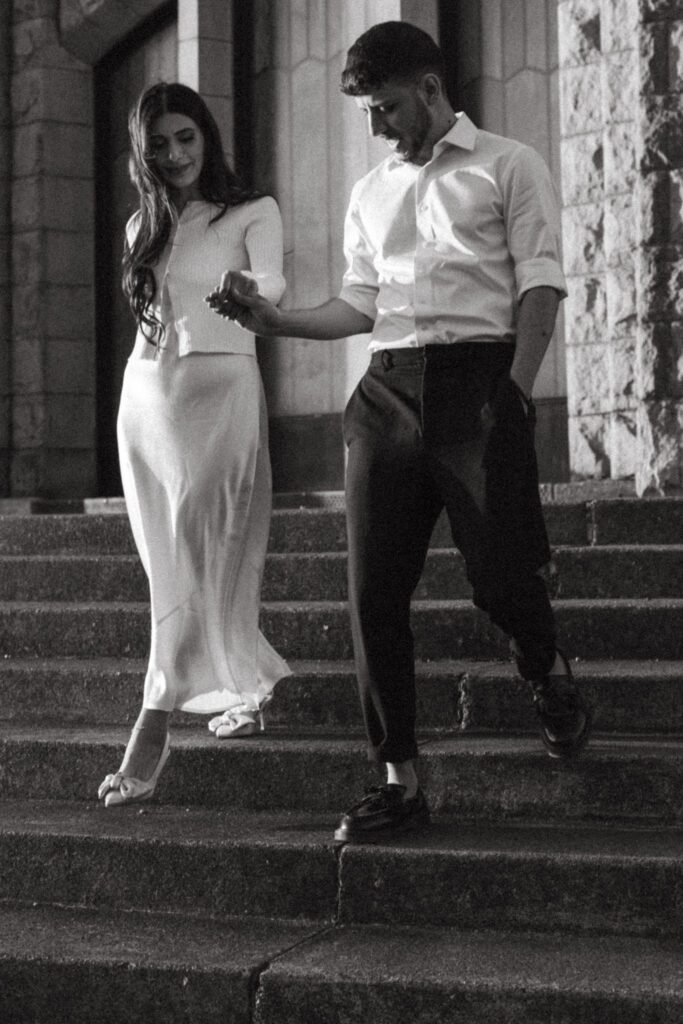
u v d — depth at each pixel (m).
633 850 4.03
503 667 5.37
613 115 8.34
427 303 4.23
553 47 9.49
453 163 4.30
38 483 10.99
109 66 11.30
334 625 5.84
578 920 3.96
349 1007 3.64
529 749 4.63
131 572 6.64
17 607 6.31
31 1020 3.93
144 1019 3.82
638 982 3.51
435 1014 3.57
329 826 4.50
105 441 11.27
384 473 4.23
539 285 4.13
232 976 3.75
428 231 4.29
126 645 6.07
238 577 5.11
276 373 10.46
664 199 7.59
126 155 11.23
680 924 3.88
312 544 7.01
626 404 8.31
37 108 11.02
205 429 4.98
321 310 4.49
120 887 4.37
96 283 11.28
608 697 5.02
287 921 4.21
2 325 11.12
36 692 5.68
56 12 11.08
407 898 4.11
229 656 5.06
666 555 6.02
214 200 5.03
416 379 4.22
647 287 7.64
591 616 5.59
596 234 8.65
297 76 10.27
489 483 4.11
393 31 4.24
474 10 9.73
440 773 4.62
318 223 10.20
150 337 4.99
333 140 10.12
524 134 9.57
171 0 10.77
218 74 10.25
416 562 4.31
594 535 6.70
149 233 4.96
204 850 4.29
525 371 4.11
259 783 4.81
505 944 3.91
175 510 4.98
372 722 4.31
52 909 4.39
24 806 4.94
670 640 5.50
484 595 4.21
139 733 4.75
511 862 4.02
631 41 8.24
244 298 4.22
